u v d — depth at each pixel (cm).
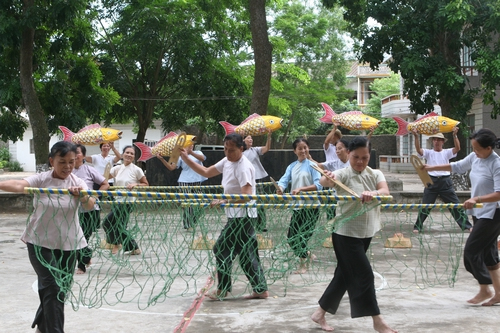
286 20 3028
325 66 3216
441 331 446
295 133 3538
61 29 1554
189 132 3244
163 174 1366
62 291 401
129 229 595
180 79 2192
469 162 539
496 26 1452
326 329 449
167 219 692
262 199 460
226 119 2291
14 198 1411
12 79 1602
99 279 642
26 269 718
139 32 1988
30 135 3994
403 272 682
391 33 1570
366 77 4434
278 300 549
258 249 568
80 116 1728
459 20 1419
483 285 525
